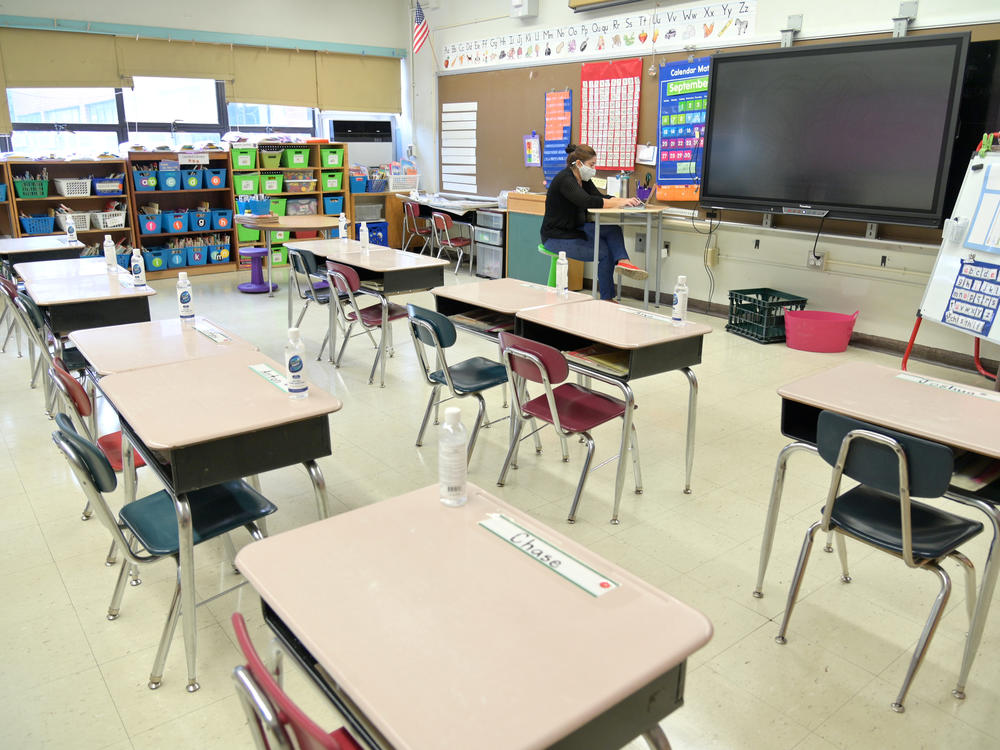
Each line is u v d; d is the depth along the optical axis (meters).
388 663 1.09
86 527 2.82
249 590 2.42
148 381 2.31
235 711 1.91
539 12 7.24
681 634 1.17
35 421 3.86
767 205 5.45
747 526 2.85
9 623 2.25
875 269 5.06
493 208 7.73
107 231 7.41
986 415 2.04
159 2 7.43
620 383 2.78
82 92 7.33
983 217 3.88
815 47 4.96
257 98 8.23
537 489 3.13
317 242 5.57
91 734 1.83
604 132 6.81
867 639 2.20
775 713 1.90
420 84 9.04
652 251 6.60
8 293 3.68
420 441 3.57
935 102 4.46
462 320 3.59
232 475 1.98
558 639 1.15
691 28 5.93
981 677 2.04
